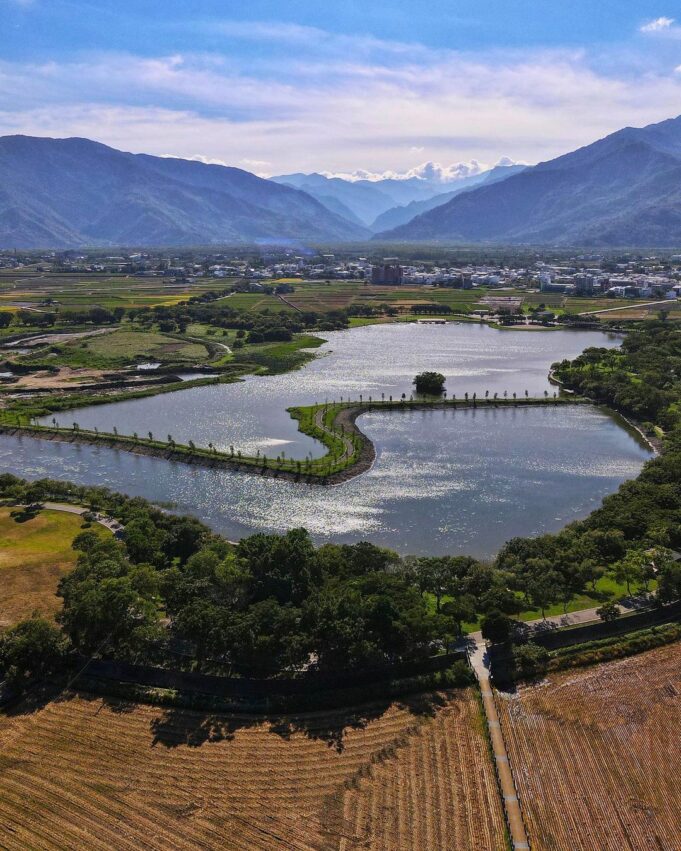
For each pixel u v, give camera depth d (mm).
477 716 84500
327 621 90625
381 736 81375
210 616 91750
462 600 101188
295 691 88688
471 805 71500
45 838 68062
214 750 79438
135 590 101000
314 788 73812
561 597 106125
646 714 84750
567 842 67125
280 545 105750
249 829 68812
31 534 132625
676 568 104875
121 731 82812
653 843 67062
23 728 83375
